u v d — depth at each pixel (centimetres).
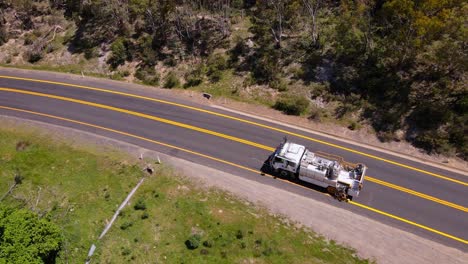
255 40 4653
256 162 3297
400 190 2995
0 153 3509
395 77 3788
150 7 4828
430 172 3144
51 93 4388
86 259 2605
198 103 4112
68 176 3253
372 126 3578
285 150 3042
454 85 3588
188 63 4628
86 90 4425
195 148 3488
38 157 3466
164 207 2912
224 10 5016
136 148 3516
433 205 2866
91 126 3825
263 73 4262
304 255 2528
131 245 2656
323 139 3541
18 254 2231
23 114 4041
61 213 2930
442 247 2564
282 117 3841
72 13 5519
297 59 4316
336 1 4919
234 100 4122
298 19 4734
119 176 3222
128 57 4819
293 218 2791
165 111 4003
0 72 4862
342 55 4153
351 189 2833
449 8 3419
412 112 3538
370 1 4100
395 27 3853
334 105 3828
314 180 2947
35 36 5353
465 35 3316
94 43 5084
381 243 2598
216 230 2714
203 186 3086
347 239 2633
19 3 5438
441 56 3469
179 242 2655
